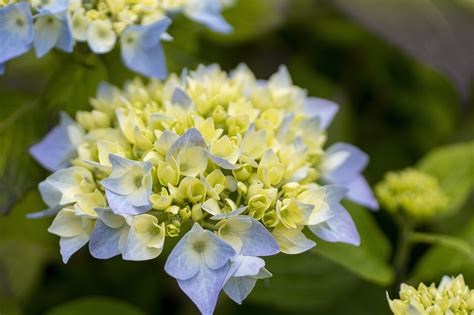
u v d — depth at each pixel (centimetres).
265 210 66
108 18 71
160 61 72
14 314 79
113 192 65
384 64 90
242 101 70
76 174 68
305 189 67
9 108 74
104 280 83
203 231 64
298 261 75
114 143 67
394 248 84
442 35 83
